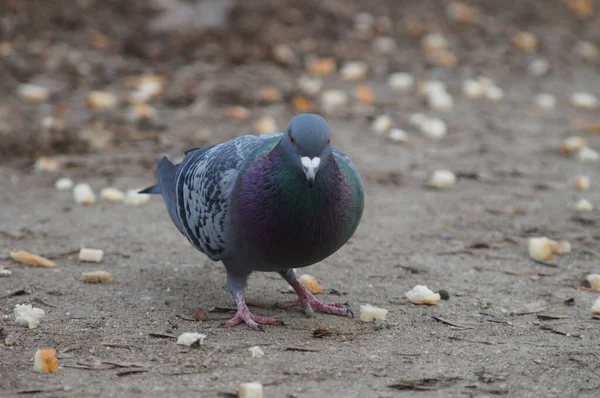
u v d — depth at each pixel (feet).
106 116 54.34
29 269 33.01
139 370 24.43
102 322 28.07
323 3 76.43
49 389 23.09
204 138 51.44
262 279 33.32
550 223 40.04
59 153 48.80
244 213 26.08
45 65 61.77
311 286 31.55
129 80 61.57
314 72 65.62
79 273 32.81
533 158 50.62
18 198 41.78
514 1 85.10
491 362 25.53
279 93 60.39
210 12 71.41
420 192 44.32
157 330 27.58
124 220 39.40
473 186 45.55
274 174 25.59
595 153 50.93
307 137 24.84
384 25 76.23
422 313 29.73
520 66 71.51
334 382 23.90
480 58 72.64
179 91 59.72
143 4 71.41
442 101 60.08
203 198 27.32
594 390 23.75
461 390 23.62
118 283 31.91
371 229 38.70
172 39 68.33
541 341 27.30
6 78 59.06
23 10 68.59
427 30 76.69
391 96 61.87
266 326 28.32
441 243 37.27
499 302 30.89
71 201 41.75
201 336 26.32
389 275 33.60
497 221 40.16
